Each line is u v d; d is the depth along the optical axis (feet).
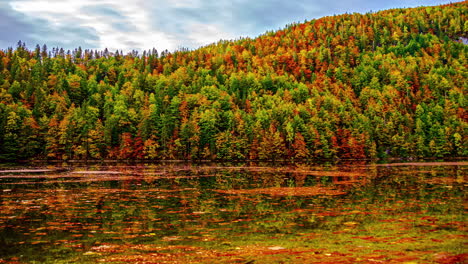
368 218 36.76
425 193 57.67
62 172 129.70
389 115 411.75
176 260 22.43
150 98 403.75
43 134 298.15
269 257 22.81
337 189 66.69
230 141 329.93
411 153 352.90
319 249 24.72
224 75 572.51
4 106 300.61
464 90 488.44
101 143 307.78
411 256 22.58
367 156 341.41
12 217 38.68
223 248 25.46
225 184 79.61
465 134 356.18
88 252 24.70
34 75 465.06
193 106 409.49
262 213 40.86
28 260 22.76
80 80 458.09
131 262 22.09
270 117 374.43
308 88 509.76
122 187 72.43
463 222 34.01
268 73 564.30
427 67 577.43
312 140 331.36
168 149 323.37
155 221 36.47
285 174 117.60
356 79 552.00
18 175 111.45
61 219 37.60
